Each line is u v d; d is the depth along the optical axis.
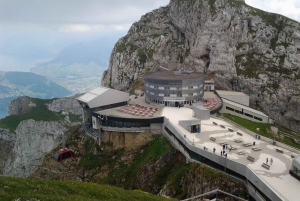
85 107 107.69
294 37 160.00
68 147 107.06
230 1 177.12
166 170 79.19
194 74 128.12
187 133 78.31
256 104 155.12
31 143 193.00
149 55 185.88
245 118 122.31
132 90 156.38
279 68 155.25
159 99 112.56
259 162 58.28
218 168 62.25
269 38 165.75
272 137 103.38
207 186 60.38
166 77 117.31
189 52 184.75
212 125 85.88
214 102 119.06
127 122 96.19
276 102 148.12
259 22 170.25
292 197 44.84
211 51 166.25
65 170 99.62
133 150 95.00
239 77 157.00
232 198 52.84
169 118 93.56
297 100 141.88
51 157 104.88
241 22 170.38
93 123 102.38
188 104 112.44
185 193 65.38
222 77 161.88
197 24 181.25
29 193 32.38
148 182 78.06
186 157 74.00
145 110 104.25
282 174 52.91
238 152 63.31
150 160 83.31
